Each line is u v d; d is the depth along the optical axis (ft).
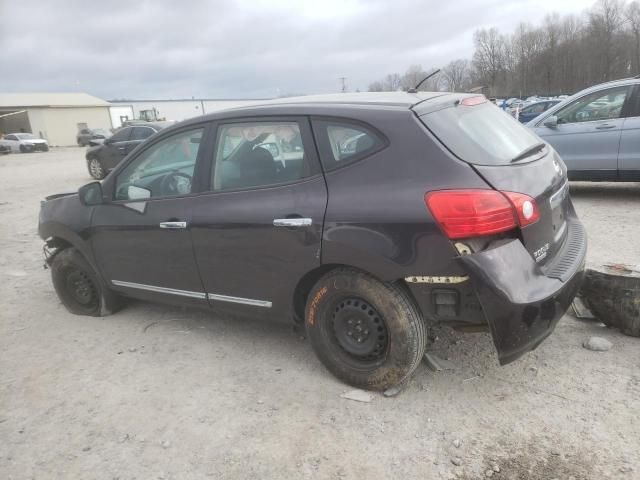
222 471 8.80
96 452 9.50
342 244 9.84
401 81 104.01
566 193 11.80
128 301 16.16
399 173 9.48
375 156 9.76
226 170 11.70
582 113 25.08
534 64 277.64
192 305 13.02
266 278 11.20
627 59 254.27
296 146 10.69
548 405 9.80
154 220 12.72
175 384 11.55
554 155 11.85
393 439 9.23
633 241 18.70
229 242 11.46
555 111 25.95
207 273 12.15
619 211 23.21
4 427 10.44
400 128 9.63
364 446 9.11
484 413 9.73
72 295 15.90
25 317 16.12
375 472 8.52
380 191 9.55
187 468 8.93
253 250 11.15
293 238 10.47
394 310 9.71
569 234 11.46
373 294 9.84
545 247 9.79
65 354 13.41
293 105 11.03
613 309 11.92
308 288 11.17
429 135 9.45
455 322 9.46
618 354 11.31
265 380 11.41
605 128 24.27
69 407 10.98
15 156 116.06
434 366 11.16
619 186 29.12
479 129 10.32
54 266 15.72
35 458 9.47
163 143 12.87
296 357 12.29
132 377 12.00
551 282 9.30
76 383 11.92
